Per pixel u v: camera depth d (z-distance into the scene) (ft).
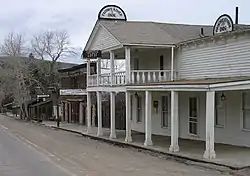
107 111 120.16
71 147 71.82
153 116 89.40
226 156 52.21
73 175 43.32
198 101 72.79
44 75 198.70
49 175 43.80
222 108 66.13
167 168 47.26
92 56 89.86
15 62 194.39
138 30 84.69
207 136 51.08
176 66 79.00
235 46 61.93
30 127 136.98
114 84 81.00
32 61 199.00
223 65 64.80
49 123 156.87
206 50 69.21
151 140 71.72
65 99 161.79
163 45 77.00
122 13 93.40
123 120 108.68
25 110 209.77
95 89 92.17
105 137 85.66
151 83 68.64
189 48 74.23
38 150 67.51
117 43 79.00
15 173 45.50
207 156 51.19
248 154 53.57
